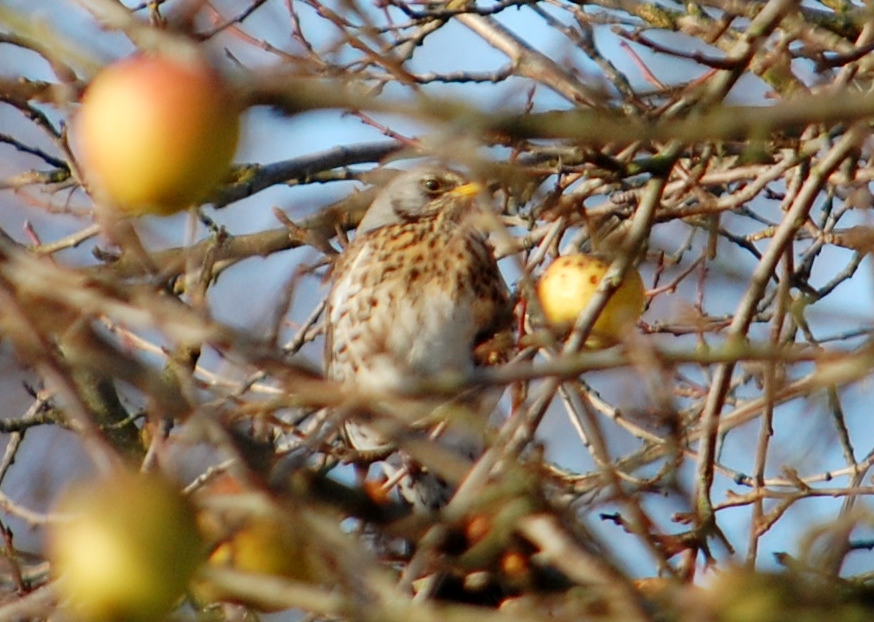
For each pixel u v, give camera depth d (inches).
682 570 375.6
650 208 392.5
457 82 498.9
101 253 518.6
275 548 299.9
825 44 458.0
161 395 264.1
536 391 377.1
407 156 438.0
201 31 463.2
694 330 501.4
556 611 330.3
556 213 436.1
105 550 243.0
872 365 287.1
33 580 460.1
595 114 281.3
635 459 399.2
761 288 398.6
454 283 568.1
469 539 335.3
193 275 379.6
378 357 569.0
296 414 493.4
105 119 243.8
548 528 309.9
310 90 242.8
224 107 244.2
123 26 259.6
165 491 249.3
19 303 253.6
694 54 383.6
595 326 406.9
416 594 349.1
